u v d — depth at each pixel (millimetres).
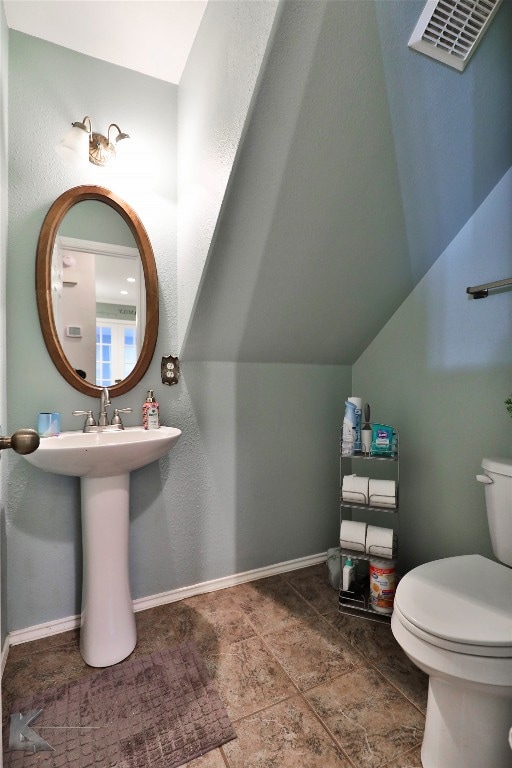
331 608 1768
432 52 1155
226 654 1461
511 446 1493
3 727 1148
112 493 1453
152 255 1743
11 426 1511
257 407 2045
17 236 1511
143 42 1587
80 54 1617
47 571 1586
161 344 1803
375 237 1611
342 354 2211
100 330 1676
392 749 1085
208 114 1432
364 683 1317
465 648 894
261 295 1686
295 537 2184
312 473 2229
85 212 1651
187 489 1876
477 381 1612
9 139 1490
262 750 1085
